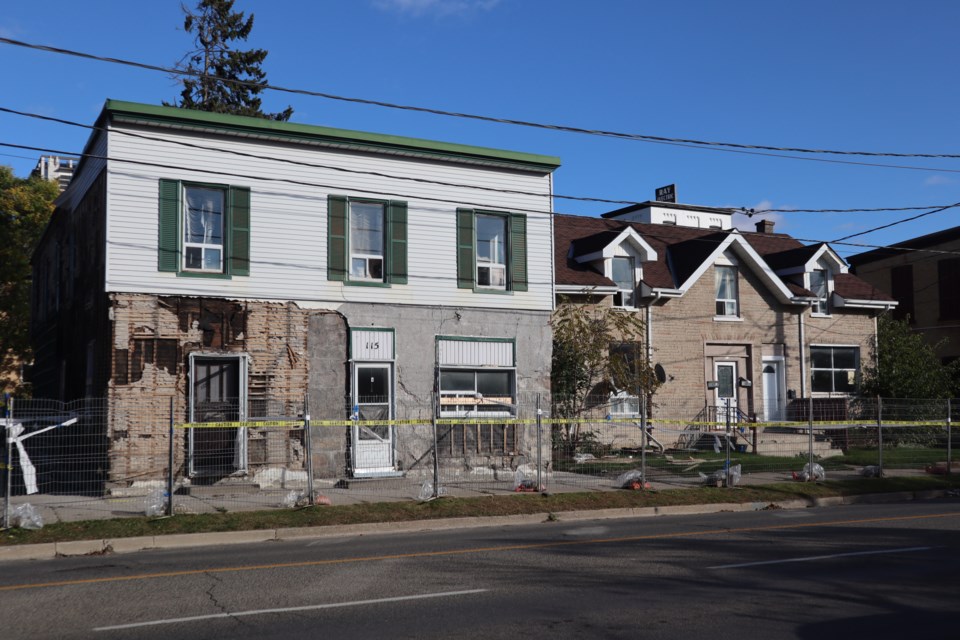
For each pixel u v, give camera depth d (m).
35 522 13.06
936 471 22.14
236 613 8.05
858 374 30.80
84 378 20.00
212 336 17.69
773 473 21.62
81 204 20.92
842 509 16.97
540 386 20.95
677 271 28.27
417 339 19.61
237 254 18.00
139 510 14.91
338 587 9.23
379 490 17.62
